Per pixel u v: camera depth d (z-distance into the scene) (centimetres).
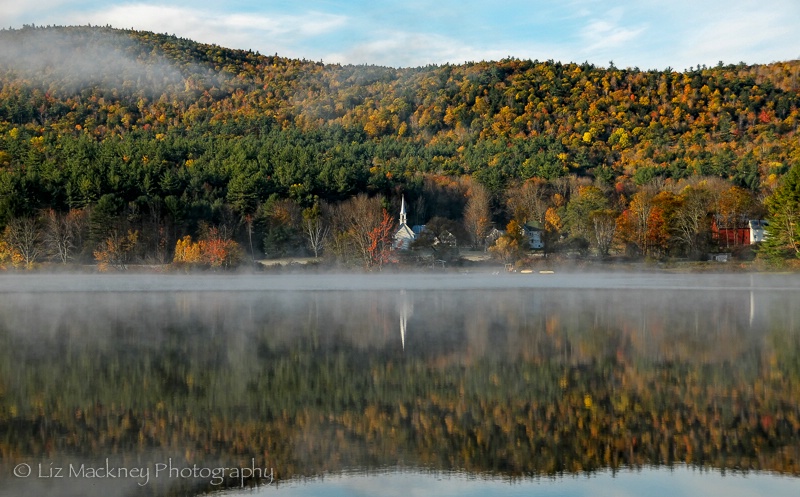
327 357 4938
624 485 2783
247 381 4278
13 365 4712
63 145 19312
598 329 6041
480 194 17612
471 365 4659
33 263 12650
